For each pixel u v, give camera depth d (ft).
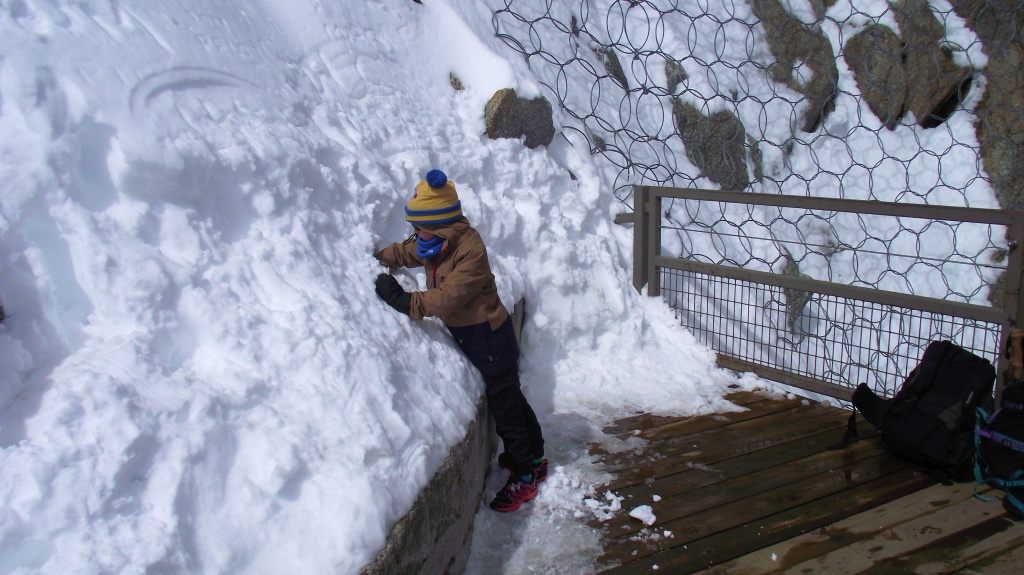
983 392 10.66
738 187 18.65
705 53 19.47
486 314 9.30
